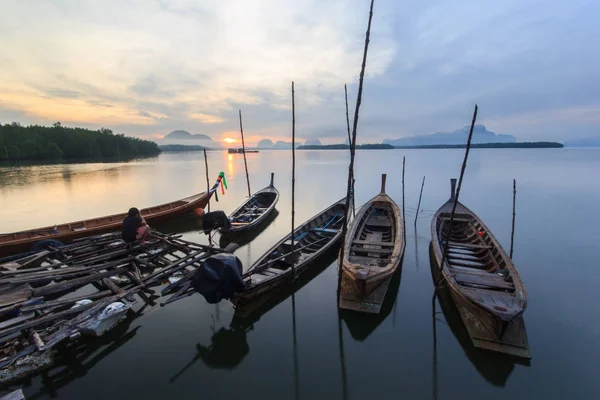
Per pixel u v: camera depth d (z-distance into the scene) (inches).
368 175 1734.7
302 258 433.7
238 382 241.9
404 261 471.2
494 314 250.5
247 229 614.5
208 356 270.4
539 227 660.7
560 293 374.9
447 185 1286.9
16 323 261.1
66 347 274.4
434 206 881.5
